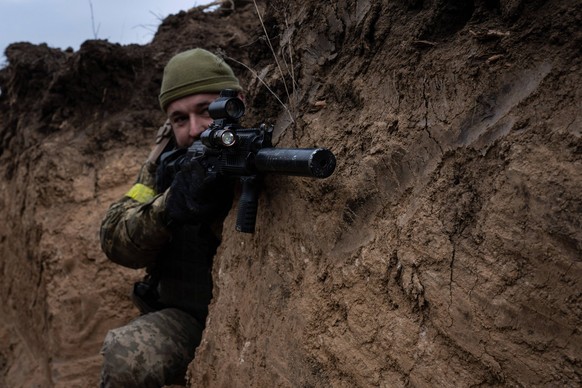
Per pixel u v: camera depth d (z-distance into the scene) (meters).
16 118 6.20
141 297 3.10
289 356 2.24
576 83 1.58
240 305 2.54
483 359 1.64
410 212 1.90
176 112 2.87
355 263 2.06
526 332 1.55
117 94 5.40
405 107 2.02
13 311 5.97
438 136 1.87
